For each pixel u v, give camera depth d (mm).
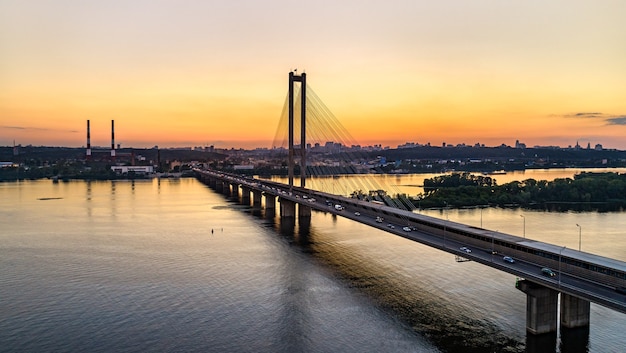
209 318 58750
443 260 85250
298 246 98812
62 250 95312
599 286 45125
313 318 58375
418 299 64438
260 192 176000
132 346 51188
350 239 106250
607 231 112375
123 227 123250
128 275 77062
